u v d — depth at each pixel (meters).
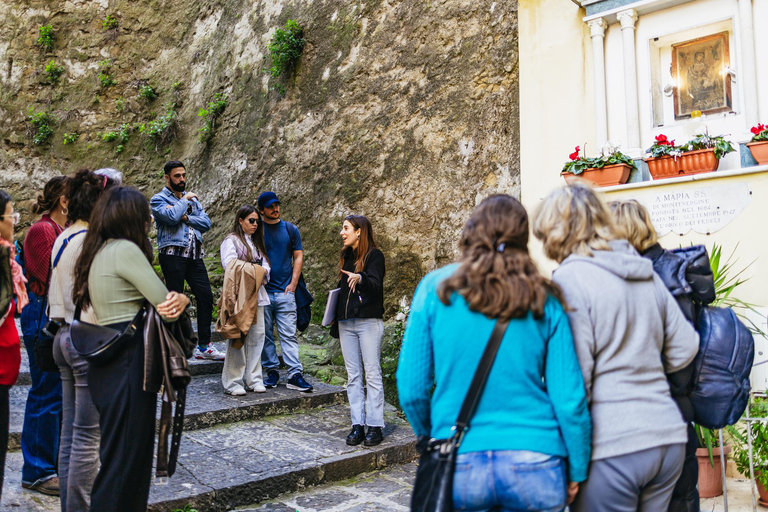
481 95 5.82
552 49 5.34
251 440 4.31
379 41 6.80
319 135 7.18
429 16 6.36
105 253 2.53
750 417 3.57
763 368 3.96
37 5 10.34
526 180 5.36
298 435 4.49
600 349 1.84
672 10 4.76
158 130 9.14
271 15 8.25
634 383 1.83
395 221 6.27
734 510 3.43
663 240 4.45
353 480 4.03
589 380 1.82
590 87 5.09
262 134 7.86
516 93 5.58
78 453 2.58
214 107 8.54
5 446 2.59
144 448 2.46
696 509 2.30
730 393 2.13
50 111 9.97
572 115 5.17
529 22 5.52
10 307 2.59
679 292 2.20
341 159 6.88
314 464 3.92
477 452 1.68
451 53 6.12
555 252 2.02
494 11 5.83
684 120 4.74
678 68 4.82
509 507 1.69
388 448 4.32
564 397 1.71
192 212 5.54
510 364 1.71
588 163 4.69
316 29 7.49
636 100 4.84
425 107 6.24
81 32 10.17
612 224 2.00
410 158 6.27
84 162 9.62
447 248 5.82
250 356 5.13
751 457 3.29
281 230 5.45
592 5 5.02
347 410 5.19
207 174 8.53
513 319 1.73
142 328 2.53
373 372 4.42
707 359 2.17
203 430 4.46
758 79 4.38
